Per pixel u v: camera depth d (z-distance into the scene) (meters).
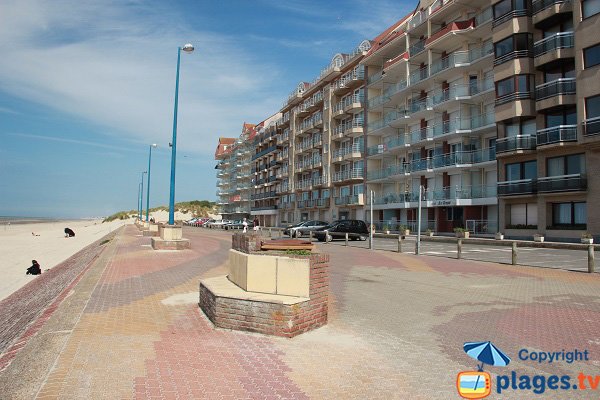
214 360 5.10
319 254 6.83
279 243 7.28
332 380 4.59
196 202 173.75
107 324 6.58
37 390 4.12
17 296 13.73
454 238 32.31
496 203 34.16
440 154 41.34
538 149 29.75
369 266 15.64
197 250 21.19
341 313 7.87
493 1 33.53
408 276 13.02
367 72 53.66
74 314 7.20
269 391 4.25
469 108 39.03
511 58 31.69
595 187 26.95
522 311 8.14
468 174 38.38
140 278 11.45
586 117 27.11
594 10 26.91
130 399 3.96
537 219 30.58
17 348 5.69
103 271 12.85
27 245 36.38
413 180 45.47
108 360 4.98
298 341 5.96
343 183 56.94
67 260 24.69
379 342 6.03
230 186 119.94
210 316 6.93
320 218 64.06
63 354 5.15
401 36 46.31
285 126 79.56
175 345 5.63
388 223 46.12
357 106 54.31
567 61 29.08
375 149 51.09
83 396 4.01
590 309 8.33
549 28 30.52
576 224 28.45
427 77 42.09
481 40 38.19
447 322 7.26
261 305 6.22
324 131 62.25
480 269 14.90
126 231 51.03
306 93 69.25
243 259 7.04
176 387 4.27
